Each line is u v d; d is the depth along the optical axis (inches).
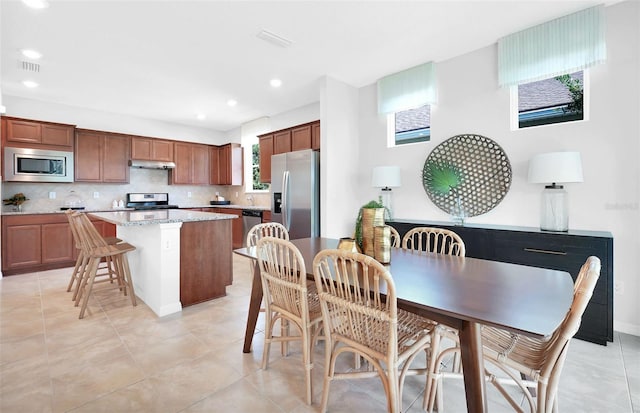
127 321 101.7
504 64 113.3
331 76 148.3
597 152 98.1
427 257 75.3
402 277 57.9
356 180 163.3
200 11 94.9
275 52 123.0
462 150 127.3
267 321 73.4
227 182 248.8
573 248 90.5
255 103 189.5
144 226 119.0
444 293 48.8
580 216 101.0
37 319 102.2
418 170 142.2
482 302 44.8
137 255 126.9
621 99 93.9
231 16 97.8
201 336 91.5
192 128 250.4
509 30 109.1
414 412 59.7
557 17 101.5
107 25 101.7
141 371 73.0
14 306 113.7
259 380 70.0
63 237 170.9
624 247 94.1
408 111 150.1
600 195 97.7
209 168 252.8
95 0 88.4
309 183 161.5
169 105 192.5
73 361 76.9
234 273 164.7
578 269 89.7
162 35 108.7
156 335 91.7
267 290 73.0
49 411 59.2
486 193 121.6
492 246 105.8
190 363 76.7
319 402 63.0
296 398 64.0
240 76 146.5
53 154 173.6
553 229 100.0
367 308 50.3
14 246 155.9
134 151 209.5
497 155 118.4
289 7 93.9
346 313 54.6
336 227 152.4
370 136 159.9
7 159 159.5
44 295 126.1
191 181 240.8
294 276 62.9
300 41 114.6
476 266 66.3
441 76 133.3
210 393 65.3
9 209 172.7
